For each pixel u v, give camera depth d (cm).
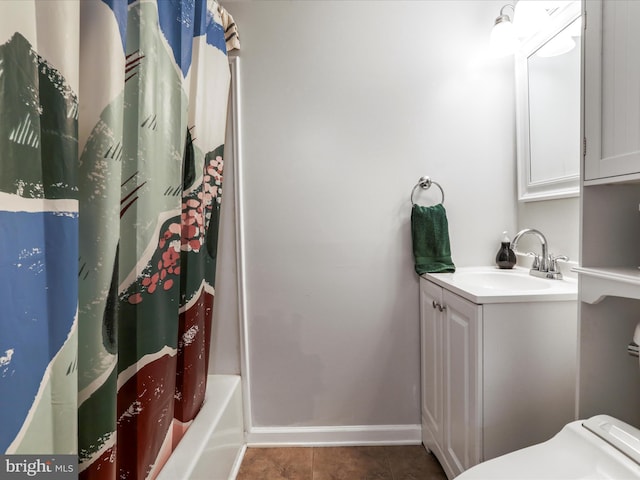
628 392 94
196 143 123
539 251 145
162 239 100
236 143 157
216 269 160
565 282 123
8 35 54
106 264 75
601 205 92
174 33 104
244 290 160
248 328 161
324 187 159
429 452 152
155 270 97
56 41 61
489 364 104
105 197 74
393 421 160
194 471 100
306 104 157
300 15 156
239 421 154
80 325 74
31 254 58
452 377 122
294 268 160
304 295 161
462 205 159
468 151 158
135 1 89
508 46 144
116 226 77
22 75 56
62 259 62
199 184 125
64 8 62
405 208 159
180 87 106
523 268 154
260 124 158
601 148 84
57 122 61
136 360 93
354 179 159
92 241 74
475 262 160
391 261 160
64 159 62
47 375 60
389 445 159
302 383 161
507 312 103
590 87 88
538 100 142
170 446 105
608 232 93
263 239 160
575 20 121
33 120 58
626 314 93
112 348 77
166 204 102
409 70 157
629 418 94
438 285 135
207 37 133
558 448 75
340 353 161
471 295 106
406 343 160
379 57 157
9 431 54
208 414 126
